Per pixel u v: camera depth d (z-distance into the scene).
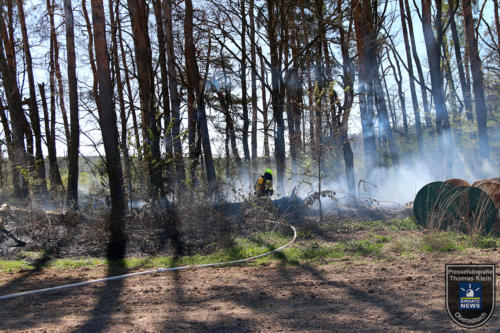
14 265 8.30
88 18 22.48
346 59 18.02
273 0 18.23
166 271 7.70
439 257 7.34
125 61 22.11
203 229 10.98
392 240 9.16
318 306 5.13
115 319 4.92
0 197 16.16
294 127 20.88
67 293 6.27
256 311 5.04
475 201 9.43
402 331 4.15
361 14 16.89
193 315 4.98
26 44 23.06
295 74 20.12
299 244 9.56
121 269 7.98
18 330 4.60
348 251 8.45
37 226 11.07
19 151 18.89
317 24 18.75
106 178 14.59
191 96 19.86
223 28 19.81
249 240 10.16
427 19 17.45
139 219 12.07
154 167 13.20
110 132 12.70
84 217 12.66
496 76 22.55
